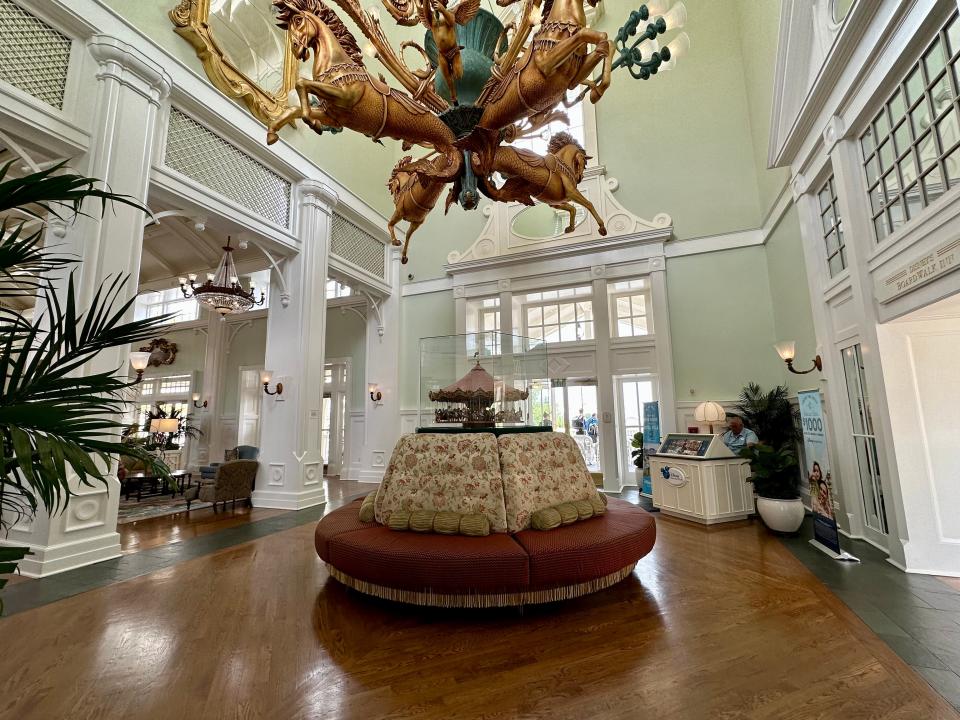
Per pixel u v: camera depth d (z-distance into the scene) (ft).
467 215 27.55
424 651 6.73
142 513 17.58
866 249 11.08
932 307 9.22
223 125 16.66
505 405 12.26
